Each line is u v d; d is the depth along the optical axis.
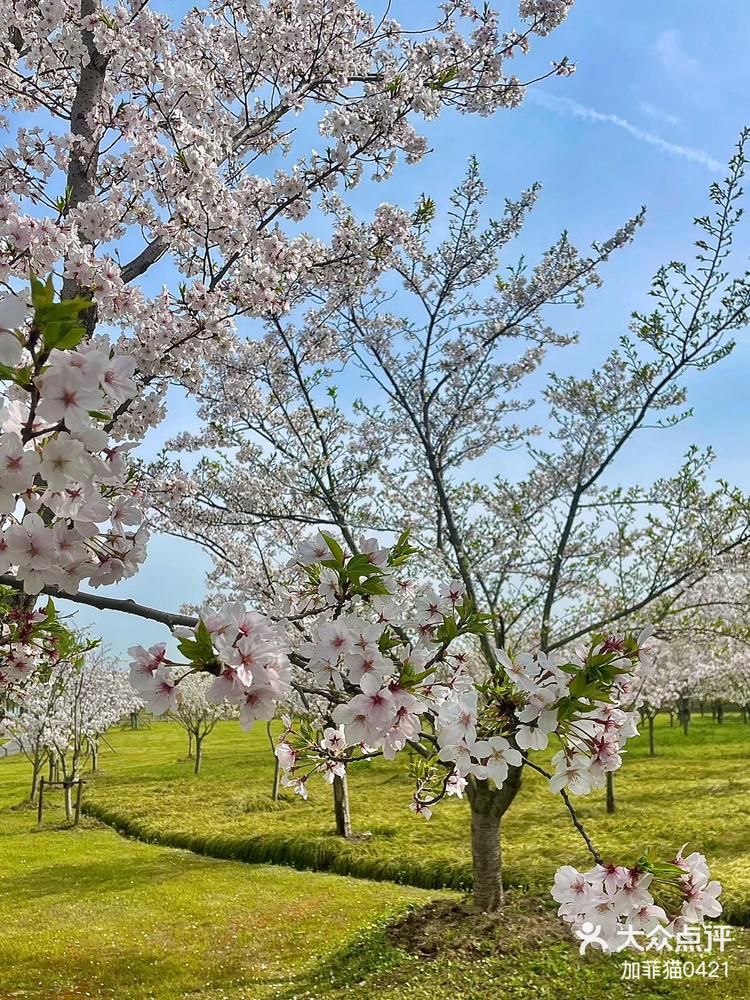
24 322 1.41
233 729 41.94
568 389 8.65
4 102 4.75
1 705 3.73
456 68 4.85
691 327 7.29
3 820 17.58
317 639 2.17
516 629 10.07
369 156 4.55
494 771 2.11
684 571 8.13
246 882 10.85
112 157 4.15
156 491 6.32
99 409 1.39
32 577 1.78
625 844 10.22
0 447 1.40
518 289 8.41
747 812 11.27
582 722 2.15
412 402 8.92
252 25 4.80
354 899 9.53
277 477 8.23
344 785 12.92
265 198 4.31
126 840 14.86
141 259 3.90
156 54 4.12
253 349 7.96
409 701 1.87
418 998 6.16
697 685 23.73
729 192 6.82
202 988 6.96
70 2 4.16
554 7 5.09
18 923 9.24
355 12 4.95
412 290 8.41
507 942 7.23
